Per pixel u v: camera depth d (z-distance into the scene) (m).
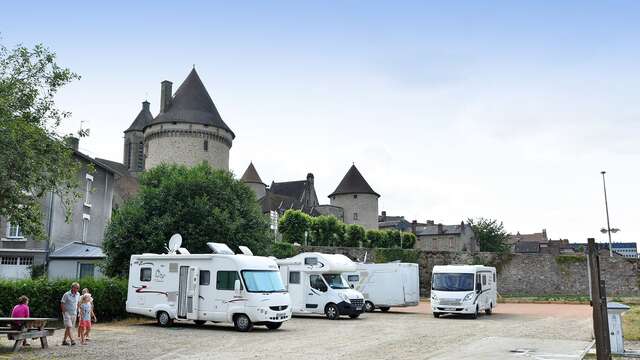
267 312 19.48
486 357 13.36
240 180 33.78
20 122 15.55
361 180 92.88
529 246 109.38
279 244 45.97
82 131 18.06
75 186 18.02
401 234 73.56
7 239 33.44
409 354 13.94
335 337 17.86
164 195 31.00
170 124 58.91
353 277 31.92
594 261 10.62
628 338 16.97
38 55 17.39
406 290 30.98
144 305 21.62
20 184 15.88
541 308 34.59
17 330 14.45
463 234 100.50
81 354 13.87
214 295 20.22
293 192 105.50
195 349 14.79
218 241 30.08
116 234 30.02
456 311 26.34
